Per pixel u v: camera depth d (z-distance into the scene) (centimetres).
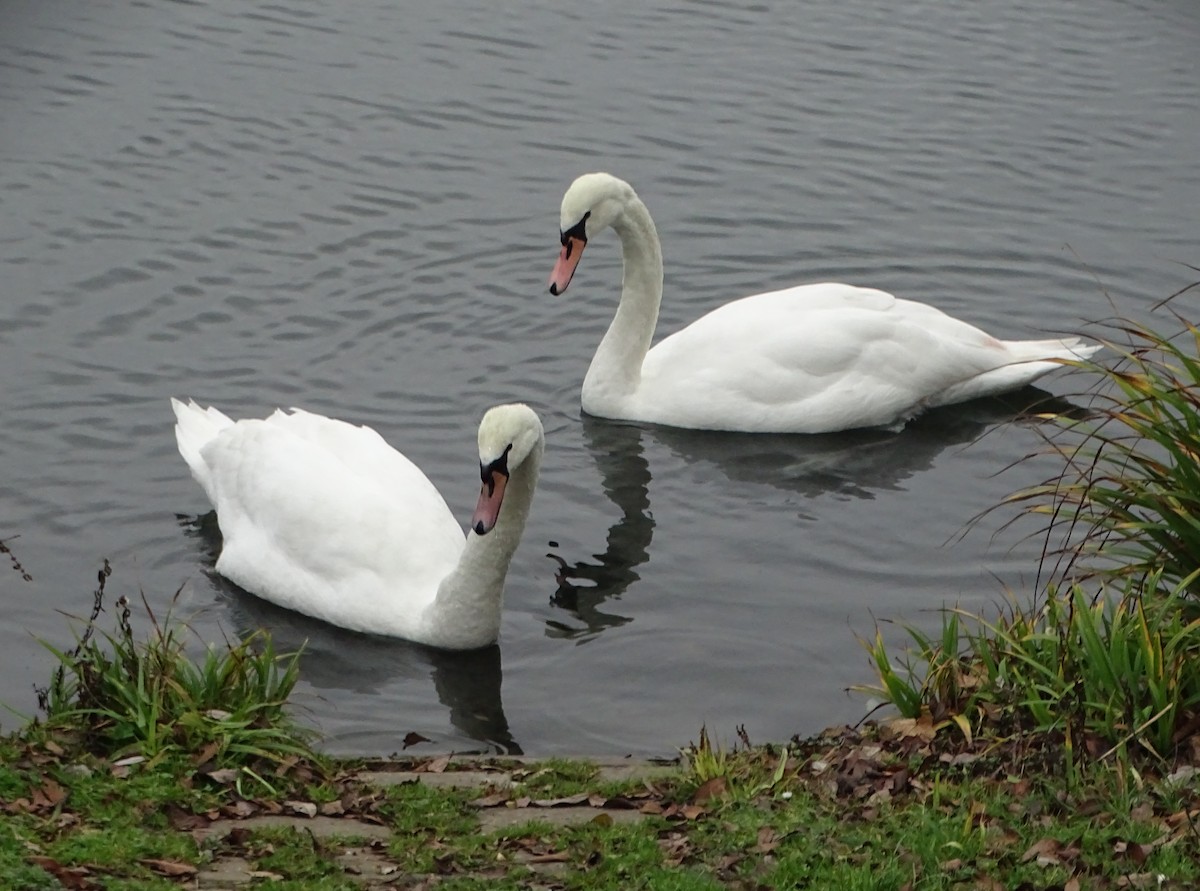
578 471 1545
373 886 831
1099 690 970
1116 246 1881
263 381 1616
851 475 1548
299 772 977
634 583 1367
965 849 849
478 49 2261
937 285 1831
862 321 1648
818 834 875
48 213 1866
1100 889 815
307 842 876
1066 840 855
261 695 1041
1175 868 824
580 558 1403
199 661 1249
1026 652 1023
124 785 915
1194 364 1023
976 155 2055
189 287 1755
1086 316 1778
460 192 1952
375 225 1883
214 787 945
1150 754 939
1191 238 1894
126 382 1598
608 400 1633
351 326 1716
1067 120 2130
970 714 995
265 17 2330
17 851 806
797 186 1992
